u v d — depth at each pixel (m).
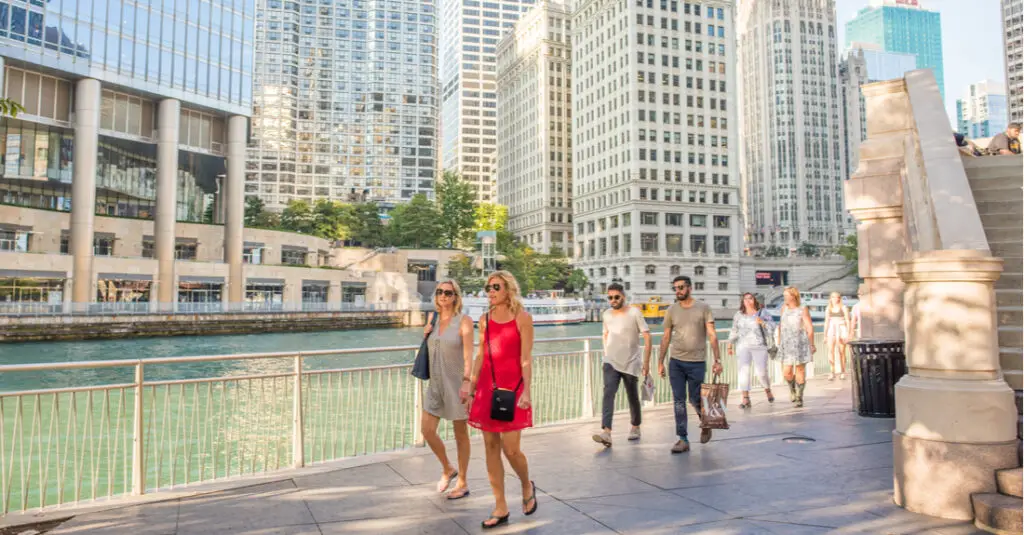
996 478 5.08
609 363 8.46
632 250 109.00
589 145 124.69
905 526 5.07
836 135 189.00
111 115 60.09
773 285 136.50
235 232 68.88
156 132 63.06
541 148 143.25
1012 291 8.09
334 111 164.88
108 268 57.59
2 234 56.66
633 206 109.19
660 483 6.54
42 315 48.94
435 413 6.26
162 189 62.06
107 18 57.75
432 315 6.42
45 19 53.59
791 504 5.74
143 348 46.97
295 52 163.50
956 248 5.57
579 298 109.88
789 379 11.21
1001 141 13.08
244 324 60.97
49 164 63.72
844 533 4.96
